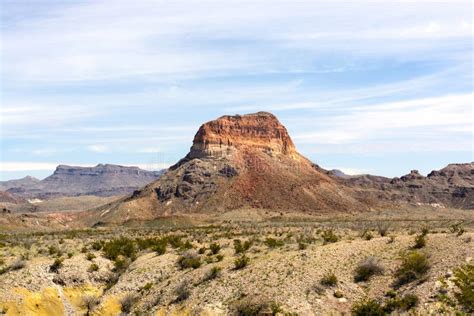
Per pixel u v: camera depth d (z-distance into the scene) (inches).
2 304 1966.0
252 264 1867.6
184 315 1615.4
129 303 1937.7
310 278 1589.6
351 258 1707.7
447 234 1843.0
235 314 1493.6
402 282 1445.6
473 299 1221.1
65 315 2022.6
